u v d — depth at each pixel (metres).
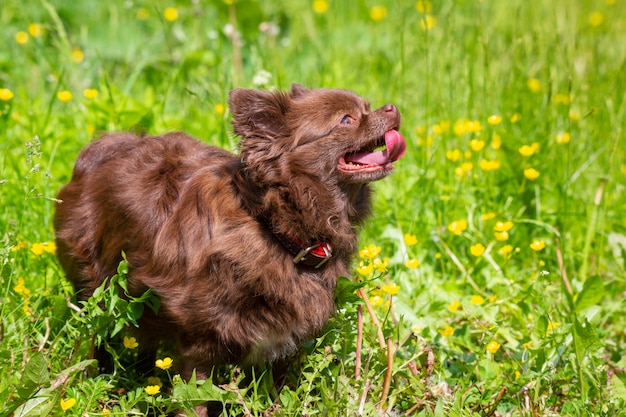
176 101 6.61
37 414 3.22
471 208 5.27
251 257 3.35
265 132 3.51
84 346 3.59
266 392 3.56
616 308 4.61
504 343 4.20
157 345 3.94
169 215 3.51
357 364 3.59
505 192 5.48
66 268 4.02
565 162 5.83
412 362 3.70
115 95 5.60
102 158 3.97
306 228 3.47
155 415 3.56
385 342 3.85
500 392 3.57
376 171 3.57
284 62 7.52
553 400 3.72
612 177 5.91
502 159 5.41
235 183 3.46
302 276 3.51
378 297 4.00
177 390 3.30
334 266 3.64
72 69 6.70
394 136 3.58
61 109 6.38
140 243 3.56
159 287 3.45
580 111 6.59
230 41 7.60
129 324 3.76
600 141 6.25
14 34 7.52
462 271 4.78
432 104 6.58
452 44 6.76
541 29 7.58
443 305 4.48
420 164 5.78
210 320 3.39
